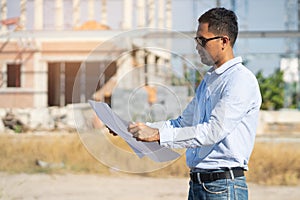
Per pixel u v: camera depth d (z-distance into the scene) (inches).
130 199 377.7
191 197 143.1
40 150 529.7
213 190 137.3
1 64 947.3
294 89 1048.2
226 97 133.6
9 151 529.7
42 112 839.7
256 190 419.8
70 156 518.3
